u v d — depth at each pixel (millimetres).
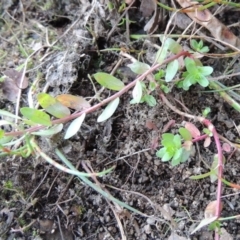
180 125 215
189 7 226
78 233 209
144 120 218
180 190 209
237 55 229
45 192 214
